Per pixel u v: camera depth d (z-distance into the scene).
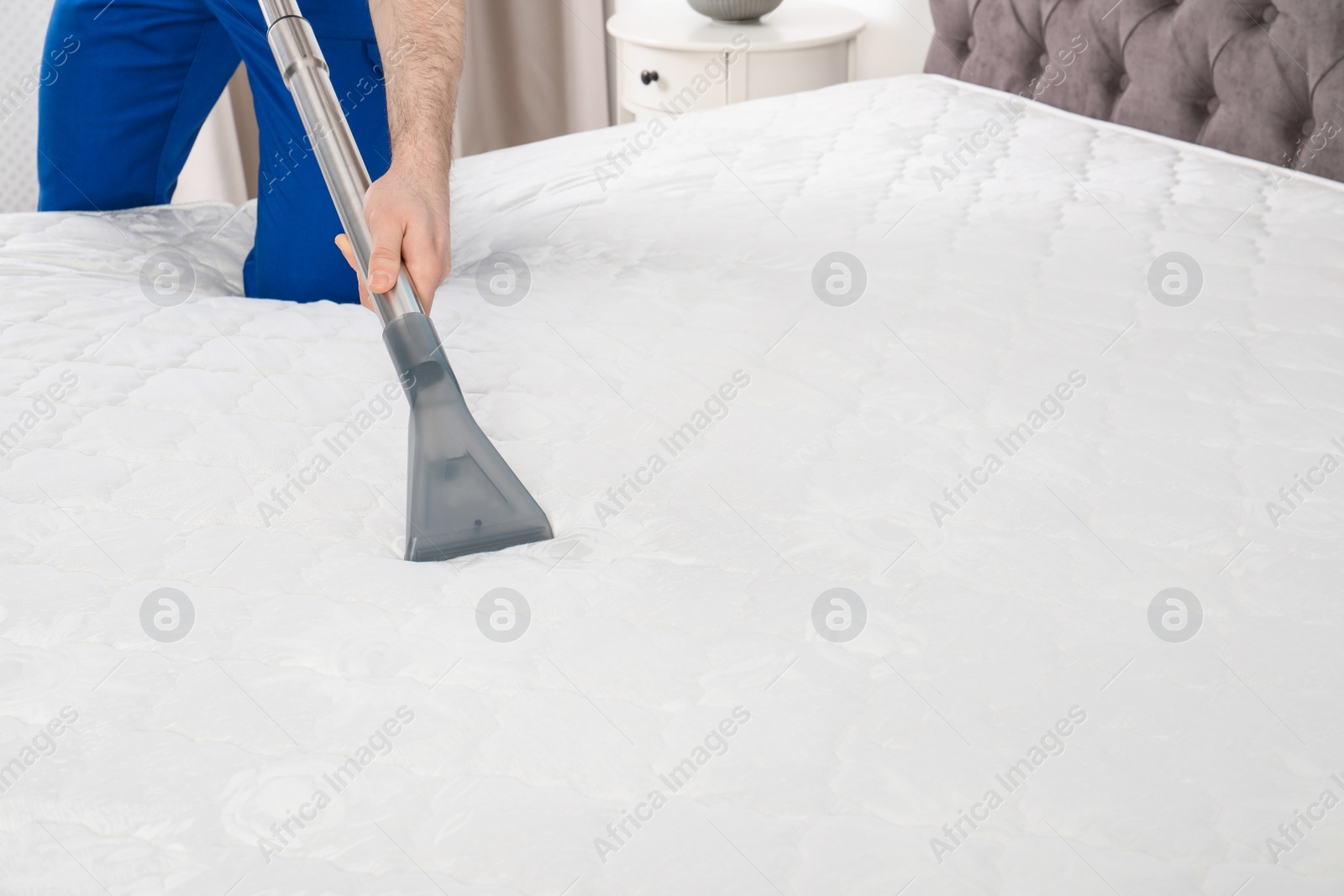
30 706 0.66
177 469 0.90
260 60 1.37
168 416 0.97
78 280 1.24
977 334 1.11
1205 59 1.62
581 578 0.78
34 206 2.60
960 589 0.76
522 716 0.66
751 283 1.23
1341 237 1.31
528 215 1.50
